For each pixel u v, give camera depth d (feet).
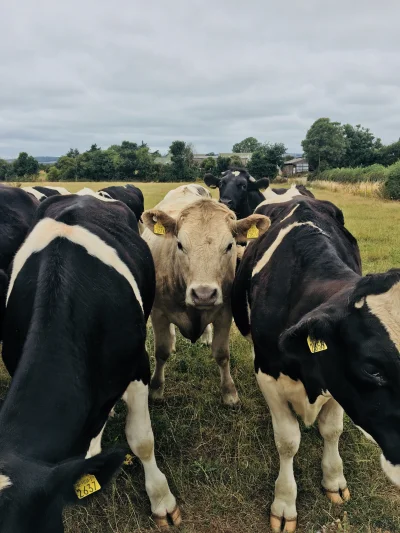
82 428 3.76
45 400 3.45
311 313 3.67
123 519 4.94
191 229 5.84
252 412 6.56
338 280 4.15
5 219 6.99
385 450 3.47
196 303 5.64
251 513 4.99
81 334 4.04
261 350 4.81
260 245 5.55
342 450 5.80
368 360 3.37
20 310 4.42
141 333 4.83
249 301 5.53
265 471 5.46
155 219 6.09
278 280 4.79
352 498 5.11
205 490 5.25
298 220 5.28
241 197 13.26
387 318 3.35
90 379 4.03
